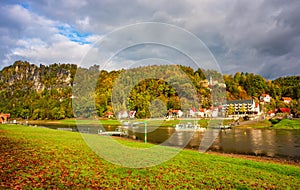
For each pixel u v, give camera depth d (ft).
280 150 69.87
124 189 24.52
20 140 47.14
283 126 151.12
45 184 24.04
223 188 26.63
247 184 28.27
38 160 31.89
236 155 58.39
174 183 26.99
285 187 28.02
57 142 47.01
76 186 24.35
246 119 187.83
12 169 27.35
